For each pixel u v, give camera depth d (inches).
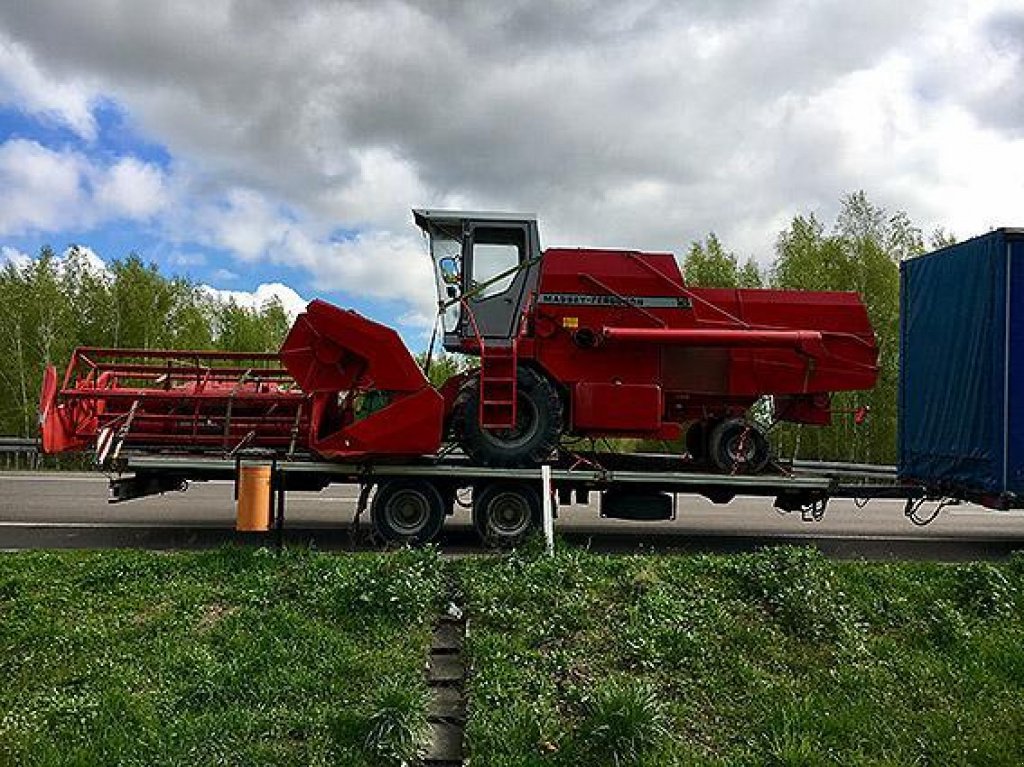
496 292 433.1
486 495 391.2
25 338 1277.1
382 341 381.4
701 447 461.4
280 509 347.6
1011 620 293.6
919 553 425.7
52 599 281.0
